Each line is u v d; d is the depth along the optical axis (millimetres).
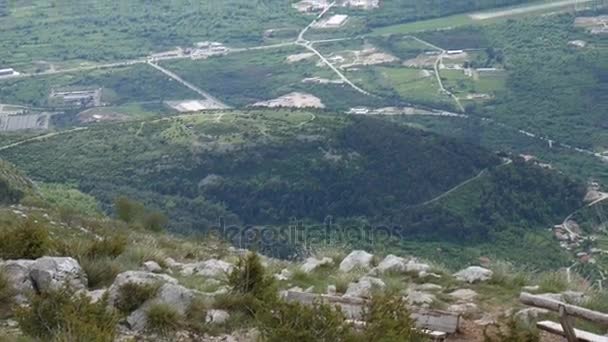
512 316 15492
